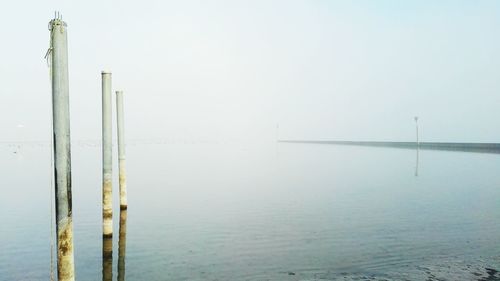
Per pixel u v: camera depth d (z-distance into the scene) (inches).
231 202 885.2
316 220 677.3
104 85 583.8
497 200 853.2
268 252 490.0
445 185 1125.1
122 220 694.5
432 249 491.8
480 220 653.3
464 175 1360.7
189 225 649.6
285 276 402.6
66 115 268.1
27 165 2172.7
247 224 652.1
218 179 1391.5
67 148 270.1
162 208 813.2
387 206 805.2
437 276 392.2
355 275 400.5
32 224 669.3
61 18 263.1
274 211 768.9
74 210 794.2
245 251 495.5
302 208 797.9
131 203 879.1
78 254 493.7
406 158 2386.8
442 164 1851.6
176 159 2691.9
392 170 1627.7
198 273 415.8
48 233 605.0
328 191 1049.5
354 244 520.7
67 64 267.7
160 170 1796.3
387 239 544.1
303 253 483.5
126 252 500.4
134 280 399.5
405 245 512.1
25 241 556.4
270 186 1178.6
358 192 1021.2
